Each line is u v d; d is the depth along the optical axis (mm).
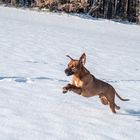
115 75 13430
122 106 9172
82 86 7586
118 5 56719
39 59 14594
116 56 18484
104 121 7789
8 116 7250
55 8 49156
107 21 47438
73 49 18812
